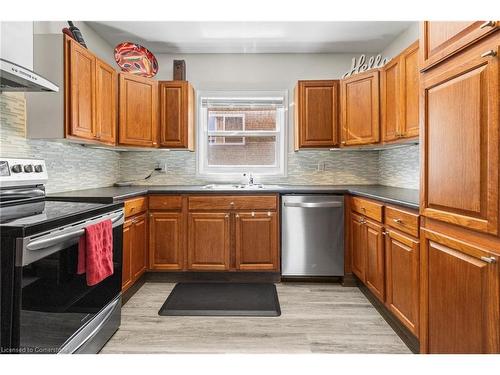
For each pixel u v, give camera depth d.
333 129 3.35
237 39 3.35
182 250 3.04
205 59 3.72
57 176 2.56
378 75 2.92
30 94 2.21
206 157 3.78
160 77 3.71
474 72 1.14
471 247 1.18
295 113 3.52
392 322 2.16
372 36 3.30
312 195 3.04
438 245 1.40
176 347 1.91
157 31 3.16
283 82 3.73
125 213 2.51
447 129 1.30
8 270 1.20
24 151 2.19
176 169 3.71
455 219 1.25
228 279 3.11
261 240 3.05
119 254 2.09
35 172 2.04
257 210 3.05
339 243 3.03
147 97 3.21
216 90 3.72
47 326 1.35
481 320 1.13
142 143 3.17
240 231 3.04
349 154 3.73
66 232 1.43
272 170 3.79
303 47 3.55
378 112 2.93
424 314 1.51
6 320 1.20
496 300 1.07
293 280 3.13
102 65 2.67
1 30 1.78
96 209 1.70
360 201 2.71
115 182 3.60
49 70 2.21
